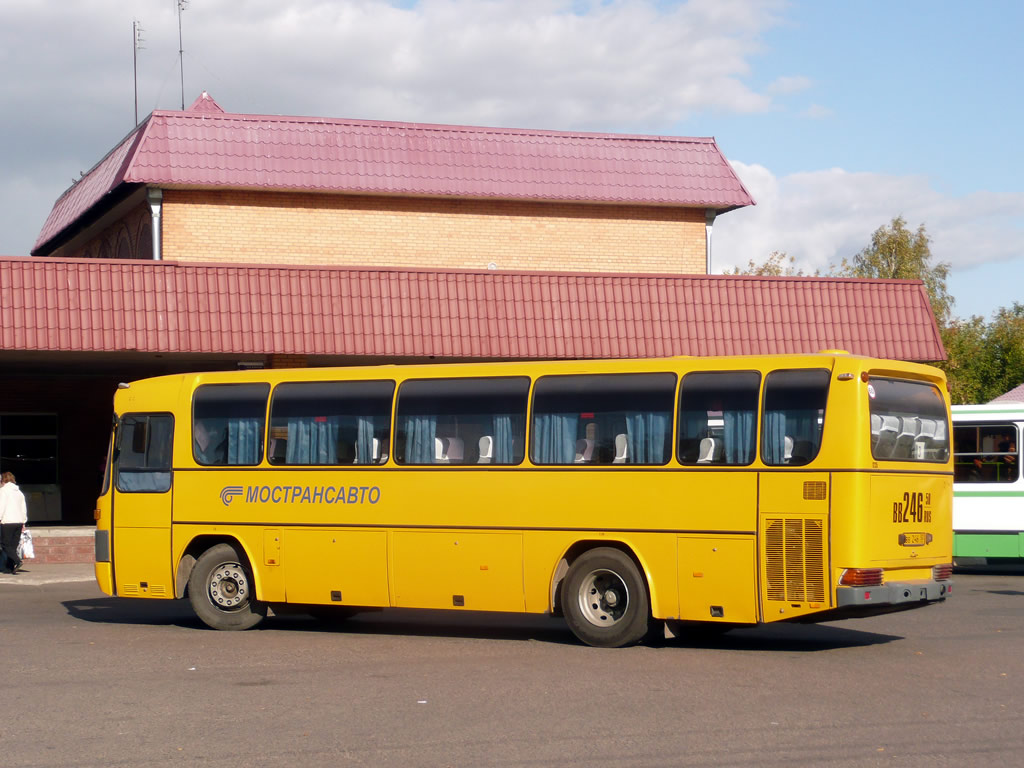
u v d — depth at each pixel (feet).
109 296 80.74
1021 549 78.23
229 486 54.39
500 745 29.14
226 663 42.93
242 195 104.68
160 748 29.17
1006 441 79.00
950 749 28.48
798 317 93.91
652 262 114.01
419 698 35.47
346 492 51.90
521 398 49.16
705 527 45.21
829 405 43.73
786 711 33.14
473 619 59.31
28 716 33.14
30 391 122.21
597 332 90.12
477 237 110.32
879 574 43.52
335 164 105.09
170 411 56.08
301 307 84.69
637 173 112.16
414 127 109.50
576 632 47.19
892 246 234.58
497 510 48.96
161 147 101.19
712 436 45.55
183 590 55.52
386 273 86.94
